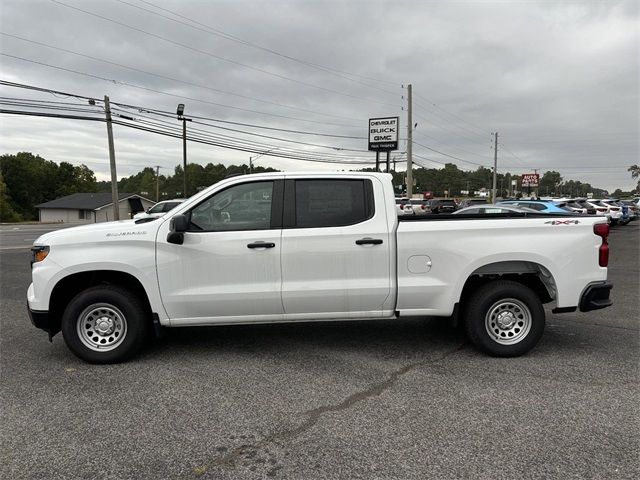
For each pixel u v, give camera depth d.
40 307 4.79
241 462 3.09
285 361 4.96
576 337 5.78
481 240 4.91
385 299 4.94
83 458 3.14
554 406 3.85
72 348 4.86
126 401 4.01
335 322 6.52
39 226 45.78
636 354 5.15
